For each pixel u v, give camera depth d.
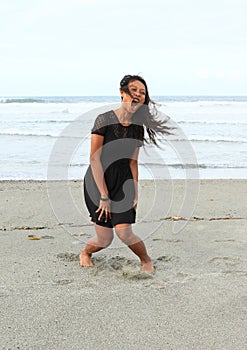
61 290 5.58
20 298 5.33
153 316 4.90
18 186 12.49
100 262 6.55
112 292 5.52
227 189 12.20
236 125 28.56
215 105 40.03
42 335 4.48
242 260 6.70
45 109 39.47
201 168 15.80
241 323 4.73
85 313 4.96
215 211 9.78
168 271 6.27
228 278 5.99
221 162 16.98
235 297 5.37
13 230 8.23
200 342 4.36
